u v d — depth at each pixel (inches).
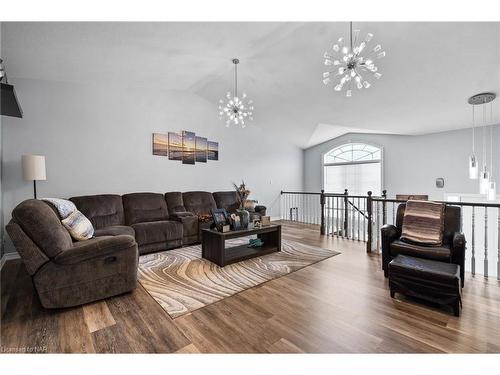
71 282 81.2
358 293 93.2
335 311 80.5
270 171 279.3
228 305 84.6
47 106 145.1
